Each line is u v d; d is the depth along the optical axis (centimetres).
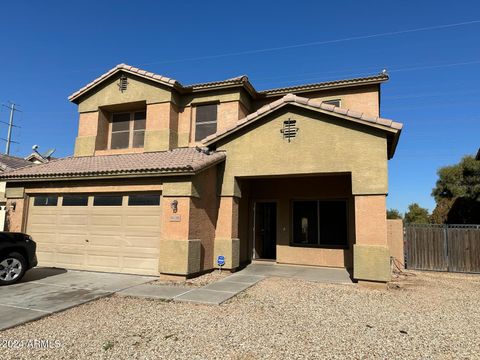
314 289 909
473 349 508
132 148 1462
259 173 1140
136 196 1110
